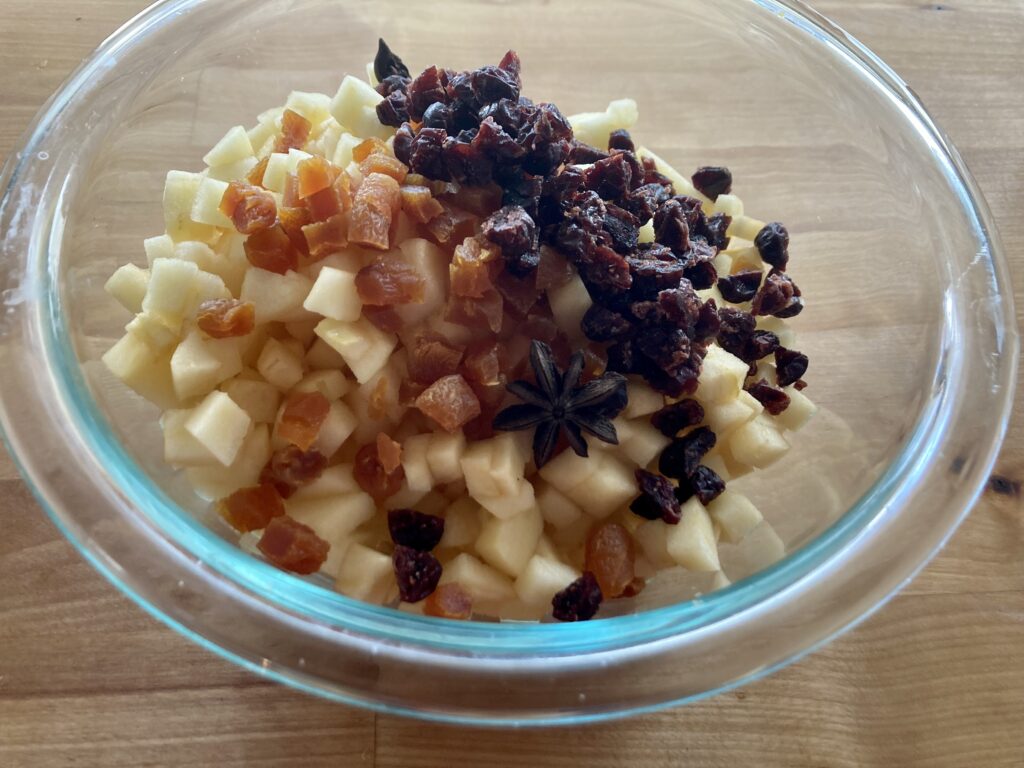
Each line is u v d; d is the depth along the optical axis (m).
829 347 0.21
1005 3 0.28
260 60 0.23
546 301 0.18
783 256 0.21
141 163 0.20
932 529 0.15
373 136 0.20
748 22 0.23
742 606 0.14
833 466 0.19
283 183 0.18
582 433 0.17
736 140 0.25
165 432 0.16
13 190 0.17
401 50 0.24
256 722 0.17
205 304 0.16
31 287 0.16
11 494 0.19
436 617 0.15
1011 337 0.17
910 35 0.27
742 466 0.19
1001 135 0.25
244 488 0.17
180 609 0.14
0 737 0.16
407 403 0.17
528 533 0.17
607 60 0.25
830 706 0.18
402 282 0.16
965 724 0.18
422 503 0.18
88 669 0.17
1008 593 0.19
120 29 0.19
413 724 0.17
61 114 0.18
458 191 0.18
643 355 0.17
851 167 0.22
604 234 0.17
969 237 0.18
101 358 0.17
